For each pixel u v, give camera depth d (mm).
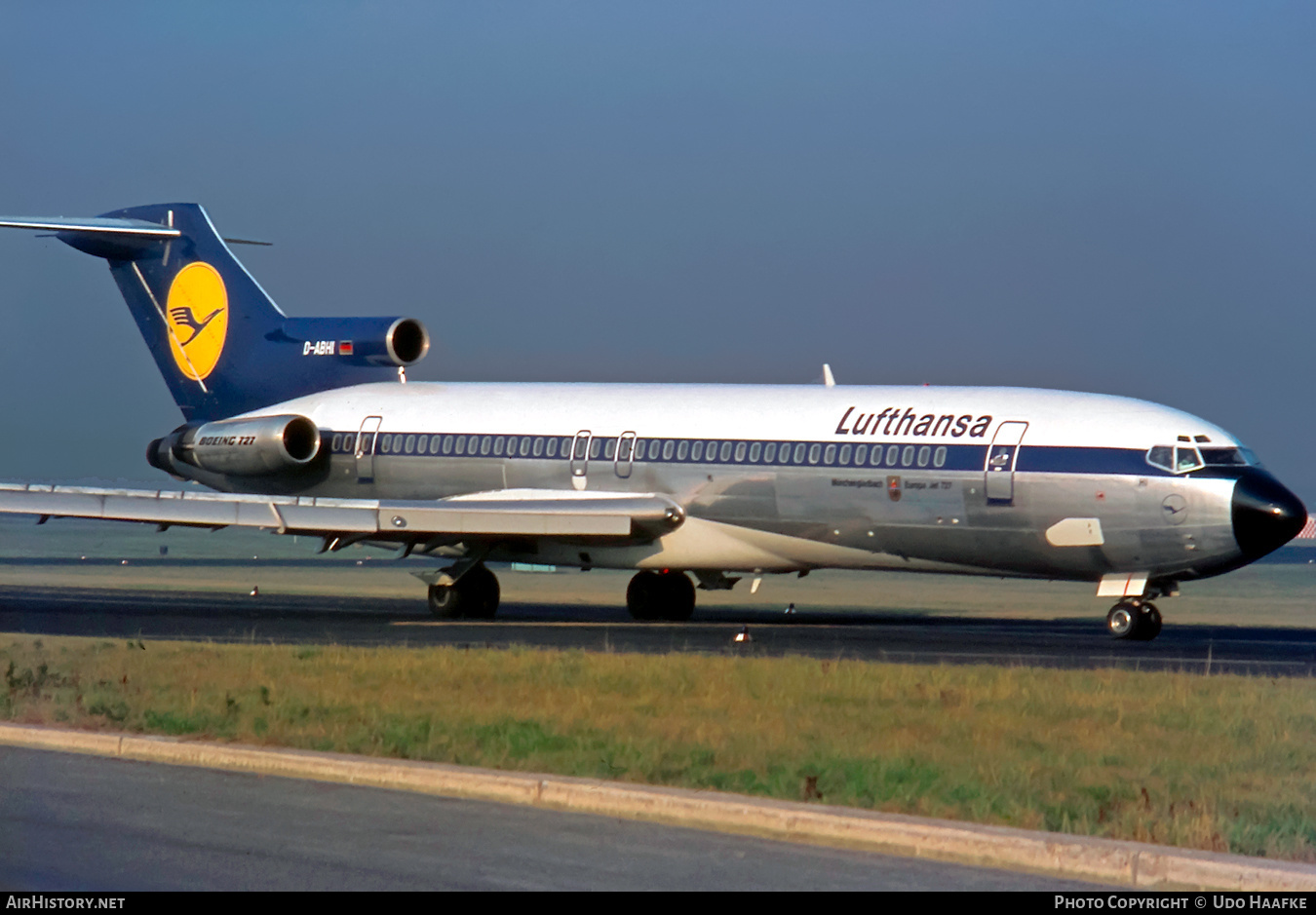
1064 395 83250
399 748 37906
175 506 94188
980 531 82250
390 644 71000
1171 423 78688
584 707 46000
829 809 30578
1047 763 37188
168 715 43219
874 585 177250
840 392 89938
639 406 95562
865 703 47781
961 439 82688
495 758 36625
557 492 96562
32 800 32250
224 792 33344
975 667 58125
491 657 60344
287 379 109938
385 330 105688
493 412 100625
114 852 27641
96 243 113812
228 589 130625
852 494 85562
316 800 32562
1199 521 76062
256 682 51906
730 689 50719
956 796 32438
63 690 49094
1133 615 79688
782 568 91500
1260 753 39031
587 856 27828
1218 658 67625
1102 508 78375
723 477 90125
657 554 92688
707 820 30781
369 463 104000
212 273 112438
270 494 109062
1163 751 39281
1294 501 76125
